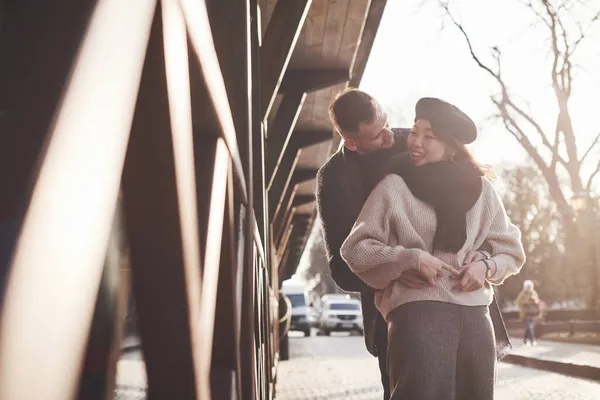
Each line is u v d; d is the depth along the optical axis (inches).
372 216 112.0
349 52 390.0
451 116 112.3
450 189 110.2
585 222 950.4
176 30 36.4
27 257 16.3
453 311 106.4
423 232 110.6
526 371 626.5
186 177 41.4
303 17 256.8
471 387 108.7
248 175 103.5
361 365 711.1
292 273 1237.1
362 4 337.4
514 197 2066.9
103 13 21.8
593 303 1141.7
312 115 508.1
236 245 92.0
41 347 16.8
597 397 416.2
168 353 41.5
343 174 135.1
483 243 116.3
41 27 19.4
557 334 1146.0
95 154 21.0
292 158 527.5
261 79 254.5
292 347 1134.4
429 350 103.5
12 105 18.1
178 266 39.3
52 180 17.8
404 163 114.7
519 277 2052.2
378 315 133.7
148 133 36.1
